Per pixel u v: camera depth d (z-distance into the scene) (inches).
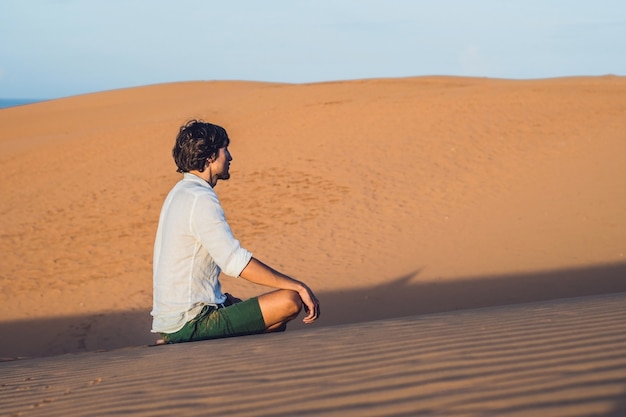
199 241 153.2
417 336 127.6
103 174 887.1
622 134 726.5
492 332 123.9
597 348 98.9
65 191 816.3
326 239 527.5
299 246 515.5
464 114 909.8
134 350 160.6
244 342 143.6
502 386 80.1
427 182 661.3
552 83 1231.5
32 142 1314.0
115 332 358.6
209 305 157.3
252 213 624.1
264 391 93.0
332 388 89.4
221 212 153.3
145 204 714.2
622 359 88.8
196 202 152.3
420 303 346.0
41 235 633.6
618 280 348.8
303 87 1642.5
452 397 77.7
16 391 119.7
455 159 726.5
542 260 406.3
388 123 917.2
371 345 121.3
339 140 861.2
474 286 366.6
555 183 596.7
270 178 731.4
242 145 903.7
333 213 598.5
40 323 386.9
